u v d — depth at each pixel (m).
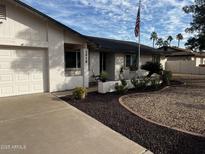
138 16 13.21
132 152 3.71
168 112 6.51
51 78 9.79
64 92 9.76
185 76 22.44
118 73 16.30
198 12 16.52
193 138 4.37
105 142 4.12
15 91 8.88
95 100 8.20
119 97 8.90
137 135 4.52
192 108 7.05
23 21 8.65
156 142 4.16
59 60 10.02
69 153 3.62
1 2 7.99
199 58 32.56
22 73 9.02
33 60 9.32
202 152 3.74
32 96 8.71
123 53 16.48
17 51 8.80
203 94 9.95
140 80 11.73
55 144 3.98
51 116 5.84
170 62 30.53
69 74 12.30
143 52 17.70
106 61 16.53
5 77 8.55
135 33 13.67
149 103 7.81
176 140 4.27
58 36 9.88
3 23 8.08
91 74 14.65
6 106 6.91
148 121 5.54
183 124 5.32
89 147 3.87
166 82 13.87
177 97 9.11
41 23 9.23
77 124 5.19
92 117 5.86
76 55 12.59
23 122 5.27
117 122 5.43
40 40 9.24
